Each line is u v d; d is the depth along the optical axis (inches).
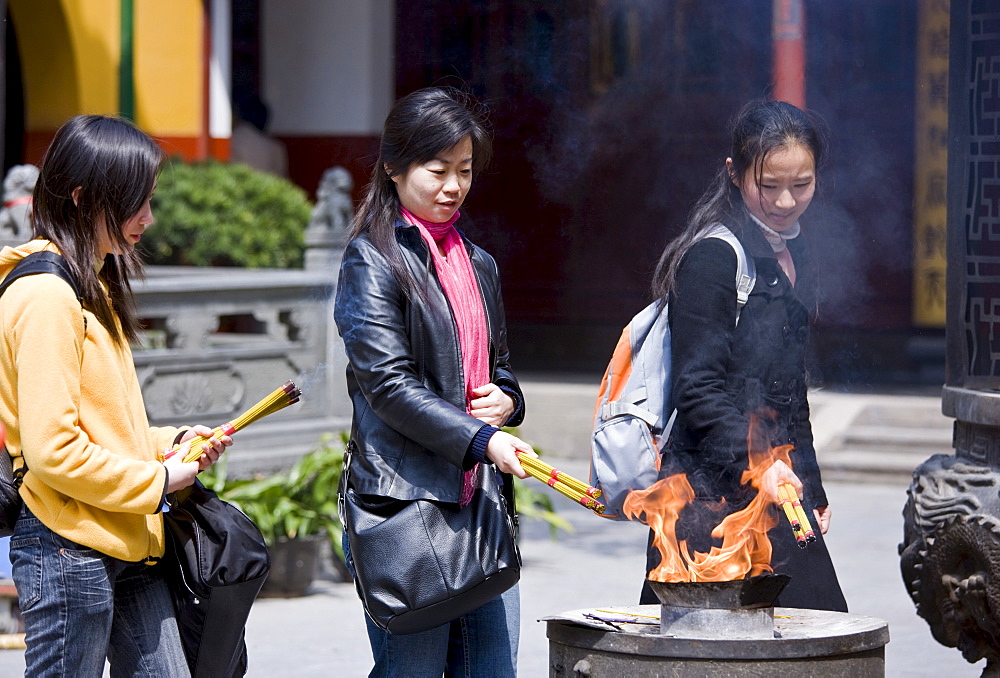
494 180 1579.7
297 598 726.5
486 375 358.9
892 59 1417.3
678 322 361.1
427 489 338.0
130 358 341.1
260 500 722.2
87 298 322.7
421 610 333.1
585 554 852.0
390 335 338.0
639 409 373.7
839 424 1156.5
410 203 351.3
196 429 349.4
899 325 1443.2
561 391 1262.3
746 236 369.7
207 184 1190.3
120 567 328.8
